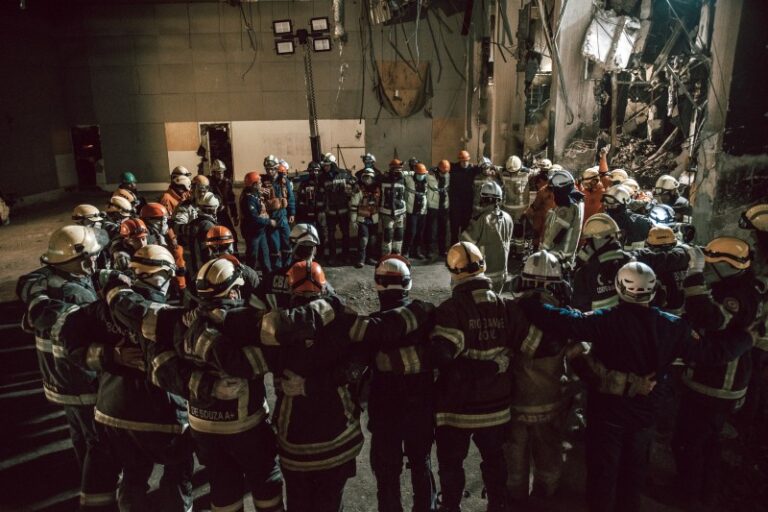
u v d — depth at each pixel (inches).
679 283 170.7
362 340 113.6
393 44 759.1
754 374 164.7
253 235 324.2
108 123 791.1
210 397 112.8
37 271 138.6
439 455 130.0
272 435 125.4
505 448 142.9
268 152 801.6
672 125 480.7
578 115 415.5
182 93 783.7
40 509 146.9
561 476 154.9
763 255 156.9
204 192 262.4
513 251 375.6
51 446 176.4
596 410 125.0
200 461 122.7
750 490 148.2
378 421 124.1
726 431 173.8
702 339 122.5
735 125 273.7
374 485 156.9
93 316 124.1
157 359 114.8
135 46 769.6
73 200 737.0
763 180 279.7
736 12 262.8
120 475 145.4
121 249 205.8
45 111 734.5
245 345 109.7
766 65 265.6
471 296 121.6
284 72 775.7
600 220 167.0
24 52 691.4
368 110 783.7
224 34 765.9
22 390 211.0
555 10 400.8
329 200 374.0
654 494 148.1
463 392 122.9
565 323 120.0
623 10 401.4
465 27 631.2
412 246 391.9
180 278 264.8
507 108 513.7
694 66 417.1
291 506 120.0
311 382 111.3
